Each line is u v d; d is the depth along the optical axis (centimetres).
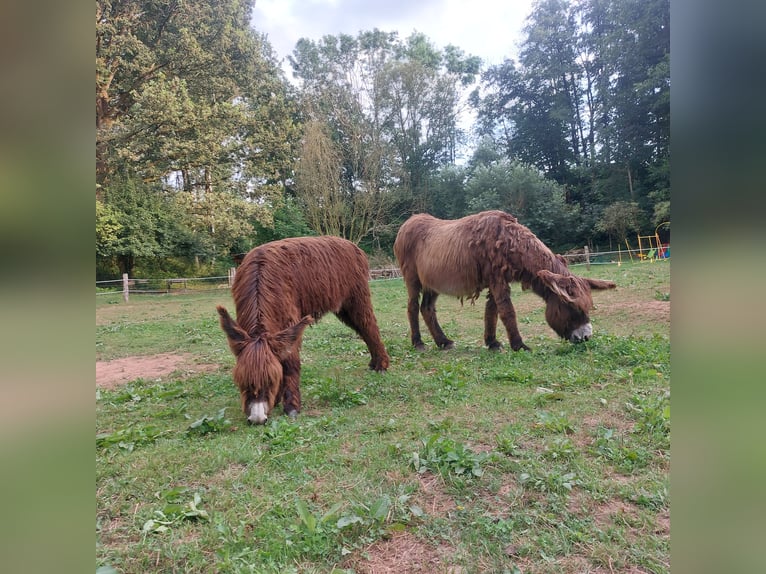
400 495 281
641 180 2859
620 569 212
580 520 249
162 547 230
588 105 3547
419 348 791
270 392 414
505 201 2866
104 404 505
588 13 3412
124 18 2228
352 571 212
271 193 3009
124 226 2261
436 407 452
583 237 2930
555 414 409
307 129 2959
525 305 1144
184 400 523
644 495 265
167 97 2166
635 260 2209
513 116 3872
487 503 272
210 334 1016
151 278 2489
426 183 3462
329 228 2970
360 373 616
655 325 798
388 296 1628
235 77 2842
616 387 478
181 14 2494
